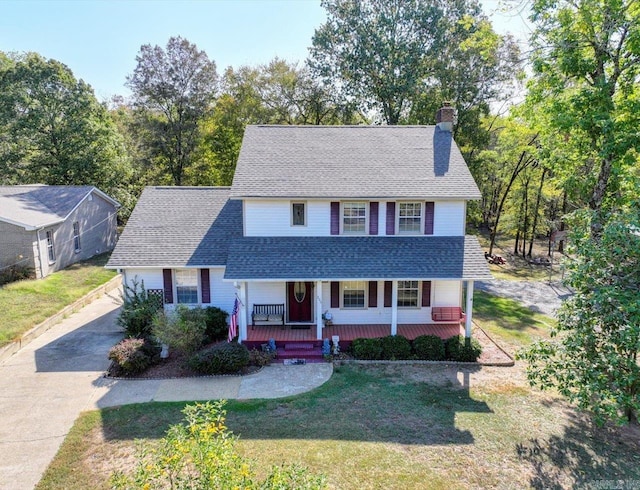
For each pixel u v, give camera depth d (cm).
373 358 1423
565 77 1569
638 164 1619
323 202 1623
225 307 1686
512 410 1102
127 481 594
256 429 998
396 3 3198
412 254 1553
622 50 1434
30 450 915
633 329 770
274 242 1606
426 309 1670
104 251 3162
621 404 812
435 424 1029
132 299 1614
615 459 895
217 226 1797
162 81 3803
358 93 3444
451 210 1645
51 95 3209
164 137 3888
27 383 1243
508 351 1502
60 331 1691
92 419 1035
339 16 3356
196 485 561
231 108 3688
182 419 1036
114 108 5362
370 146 1852
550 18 1516
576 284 932
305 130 1969
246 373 1321
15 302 1889
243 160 1741
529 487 808
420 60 3158
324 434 979
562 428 1017
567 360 932
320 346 1492
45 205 2661
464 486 809
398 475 837
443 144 1869
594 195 1534
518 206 3609
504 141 3153
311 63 3519
